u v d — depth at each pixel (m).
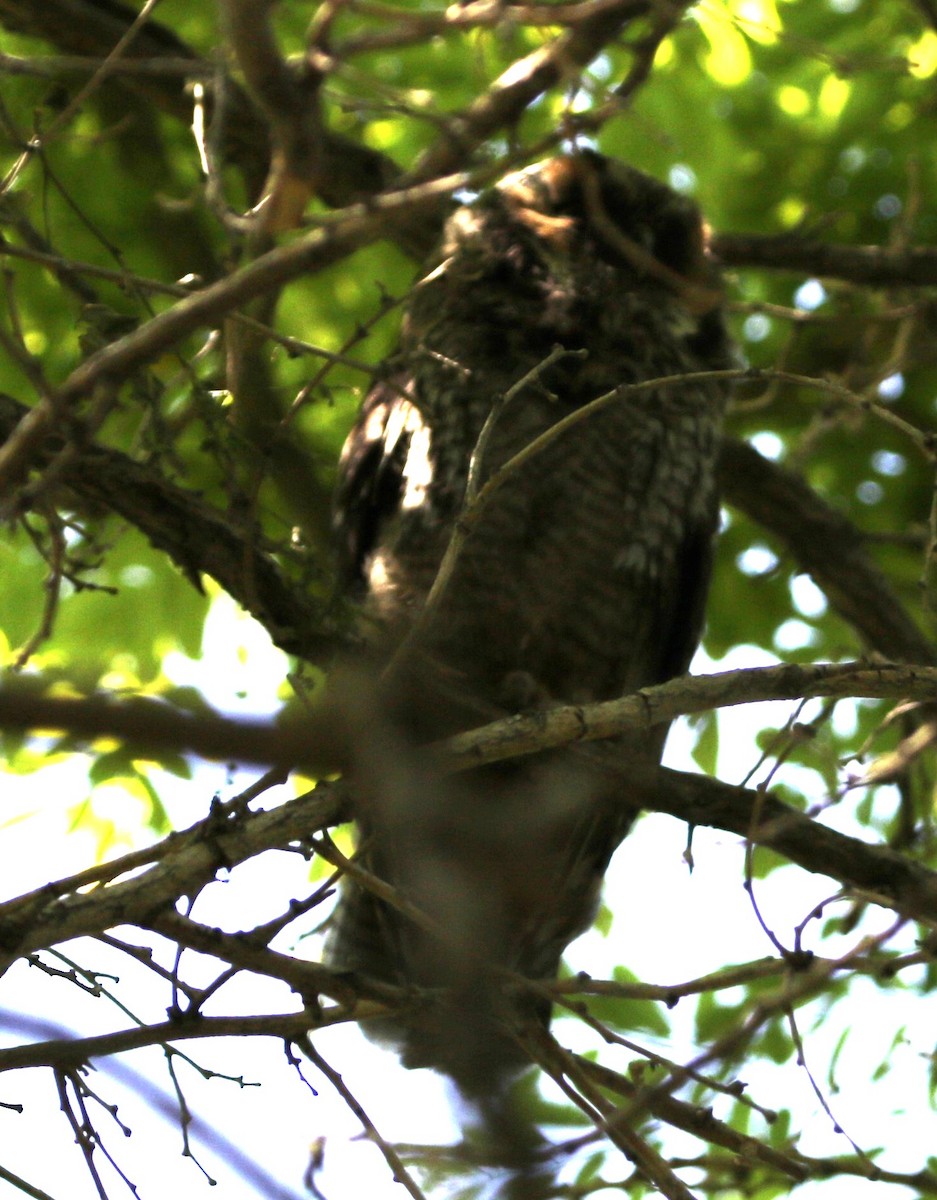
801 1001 7.07
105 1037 5.83
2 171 10.84
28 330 11.50
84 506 7.20
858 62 8.96
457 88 11.95
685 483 9.88
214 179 5.83
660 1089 5.39
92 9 9.62
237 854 5.69
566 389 9.57
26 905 5.48
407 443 9.69
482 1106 5.19
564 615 9.56
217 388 7.36
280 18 11.41
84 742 2.82
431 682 6.64
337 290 12.37
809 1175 6.60
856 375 11.43
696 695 6.47
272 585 6.78
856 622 11.11
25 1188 5.75
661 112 12.10
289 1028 5.93
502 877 7.38
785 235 11.26
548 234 10.07
